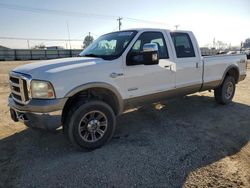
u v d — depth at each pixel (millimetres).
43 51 45906
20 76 3660
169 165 3408
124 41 4504
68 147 4074
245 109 6203
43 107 3436
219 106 6535
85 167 3400
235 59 6711
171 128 4898
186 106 6543
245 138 4336
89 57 4398
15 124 5234
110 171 3285
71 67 3717
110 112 4062
